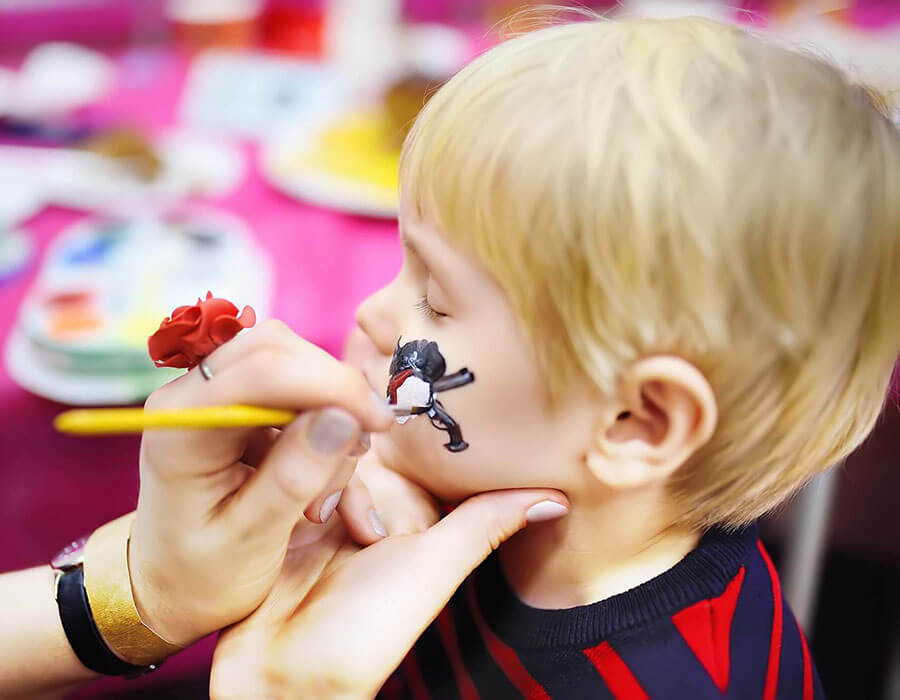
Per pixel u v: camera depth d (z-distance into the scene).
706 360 0.46
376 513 0.56
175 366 0.46
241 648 0.51
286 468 0.44
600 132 0.45
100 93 1.42
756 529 0.61
